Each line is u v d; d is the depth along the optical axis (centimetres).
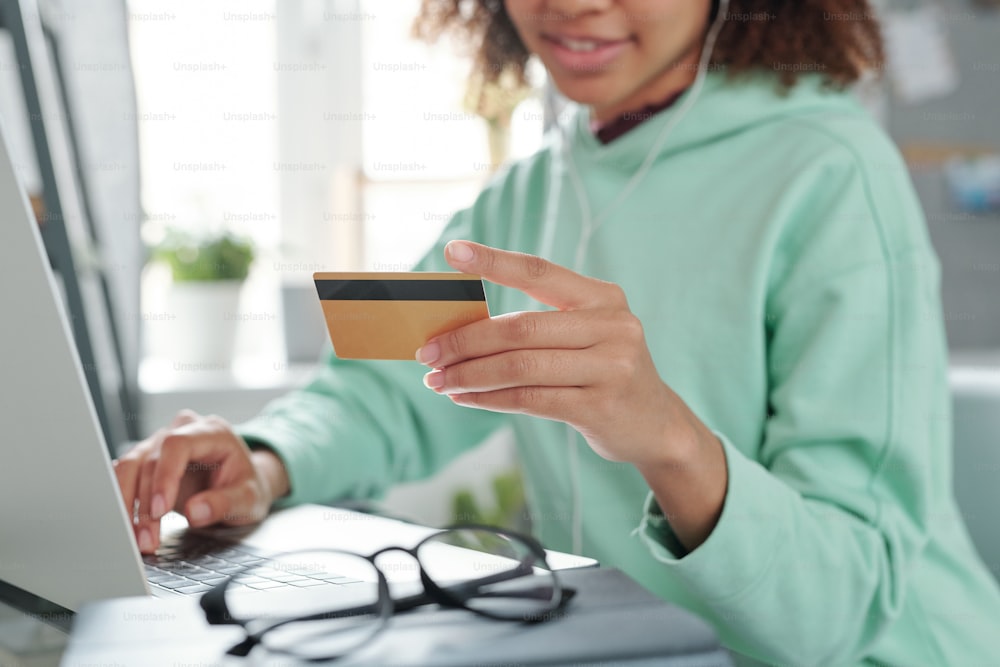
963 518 95
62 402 46
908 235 82
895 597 70
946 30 210
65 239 154
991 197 212
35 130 152
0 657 41
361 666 32
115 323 176
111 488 48
